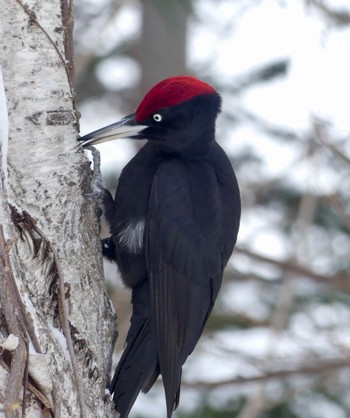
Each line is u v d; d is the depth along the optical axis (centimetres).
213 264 991
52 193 845
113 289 1775
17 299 718
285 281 1712
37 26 858
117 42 2180
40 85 855
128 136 1006
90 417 812
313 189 1716
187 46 2220
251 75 2042
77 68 1786
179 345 964
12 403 690
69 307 833
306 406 1711
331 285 1636
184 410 1675
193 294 973
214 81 2038
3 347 700
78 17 1914
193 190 988
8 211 757
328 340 1575
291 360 1553
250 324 1717
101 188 959
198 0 1967
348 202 1834
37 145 845
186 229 972
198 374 1658
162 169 994
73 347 797
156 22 2203
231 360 1611
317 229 1878
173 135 1006
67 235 848
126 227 997
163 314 960
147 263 972
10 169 831
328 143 1560
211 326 1744
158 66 2211
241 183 1928
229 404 1670
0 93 784
